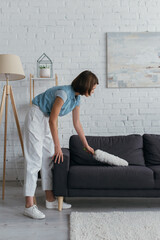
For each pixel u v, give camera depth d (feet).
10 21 13.03
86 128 13.02
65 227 7.20
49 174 8.86
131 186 8.50
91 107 13.04
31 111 8.38
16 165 13.08
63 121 13.06
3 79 10.96
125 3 13.01
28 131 8.26
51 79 12.89
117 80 12.96
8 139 13.11
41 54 13.02
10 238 6.52
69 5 13.03
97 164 10.04
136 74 12.95
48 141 8.84
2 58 9.78
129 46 12.94
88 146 9.45
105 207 9.02
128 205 9.25
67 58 13.03
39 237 6.58
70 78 13.03
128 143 10.48
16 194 10.62
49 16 13.03
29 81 13.07
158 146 10.42
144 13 13.01
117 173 8.50
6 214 8.27
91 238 6.41
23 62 13.03
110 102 13.01
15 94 13.05
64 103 8.09
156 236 6.54
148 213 8.19
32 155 8.25
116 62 12.96
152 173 8.56
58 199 8.68
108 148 10.36
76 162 10.18
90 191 8.57
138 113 13.01
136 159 10.21
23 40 13.04
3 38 13.01
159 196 8.61
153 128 13.00
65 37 13.04
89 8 13.02
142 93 13.01
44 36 13.04
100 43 13.01
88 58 13.03
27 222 7.57
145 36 12.94
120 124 13.01
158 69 12.92
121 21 13.01
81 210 8.67
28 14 13.03
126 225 7.21
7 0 13.01
